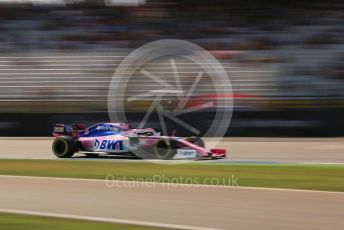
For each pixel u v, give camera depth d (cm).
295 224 2189
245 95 7069
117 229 2095
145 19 8856
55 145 4788
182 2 9044
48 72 7969
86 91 7562
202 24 8638
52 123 7156
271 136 6675
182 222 2245
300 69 7481
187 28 8581
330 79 7194
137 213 2428
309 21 8381
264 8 8744
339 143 5844
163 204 2609
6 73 8019
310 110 6612
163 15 8906
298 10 8631
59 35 8669
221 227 2150
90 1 9231
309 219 2275
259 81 7375
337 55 7625
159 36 8469
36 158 4772
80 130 4847
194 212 2428
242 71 7625
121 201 2695
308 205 2550
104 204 2634
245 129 6738
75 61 8106
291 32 8212
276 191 2908
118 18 8919
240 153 4975
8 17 9144
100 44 8406
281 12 8625
